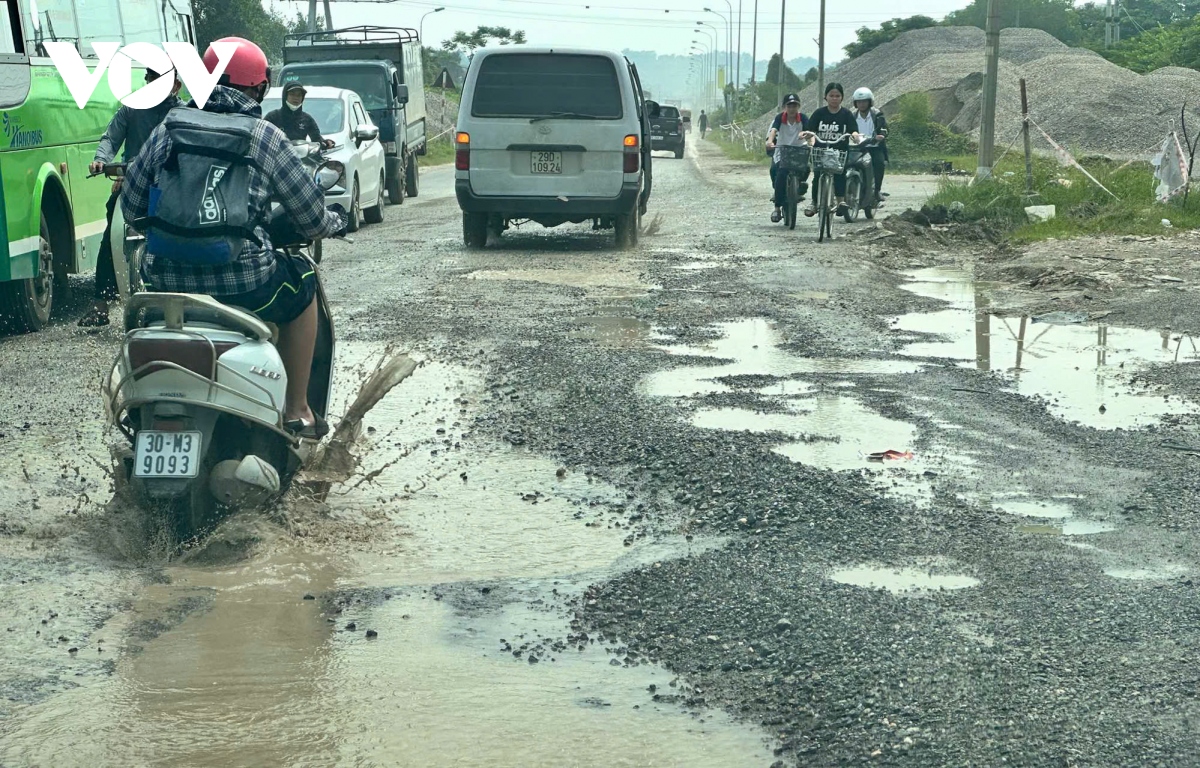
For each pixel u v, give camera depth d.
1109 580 4.65
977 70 67.81
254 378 4.74
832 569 4.77
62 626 4.17
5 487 5.73
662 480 5.92
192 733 3.47
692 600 4.45
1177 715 3.56
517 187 15.73
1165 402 7.57
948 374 8.34
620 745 3.42
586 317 10.63
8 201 9.73
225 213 4.71
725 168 42.50
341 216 5.19
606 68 15.62
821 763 3.32
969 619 4.27
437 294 12.05
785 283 12.71
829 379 8.15
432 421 7.05
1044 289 12.35
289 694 3.71
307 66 27.39
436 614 4.34
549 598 4.49
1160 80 55.59
